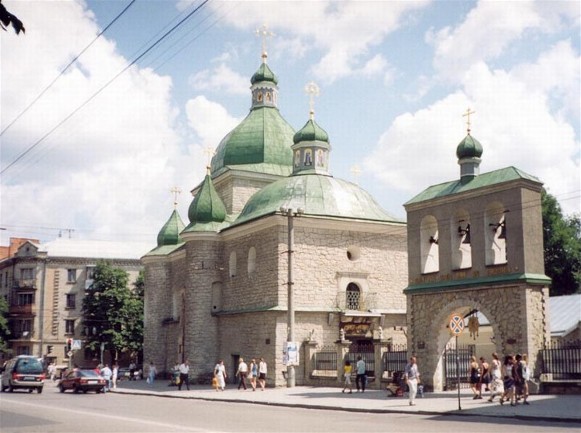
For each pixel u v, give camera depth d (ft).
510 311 95.96
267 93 192.85
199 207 162.40
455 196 105.91
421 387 98.94
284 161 185.37
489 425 61.82
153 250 197.47
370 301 148.46
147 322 192.54
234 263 157.17
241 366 132.46
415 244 112.06
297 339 139.54
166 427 61.41
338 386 129.18
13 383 132.77
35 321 272.72
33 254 277.23
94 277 254.47
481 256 101.45
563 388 91.15
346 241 149.18
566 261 195.52
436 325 106.11
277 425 63.36
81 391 136.56
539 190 99.55
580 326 144.36
